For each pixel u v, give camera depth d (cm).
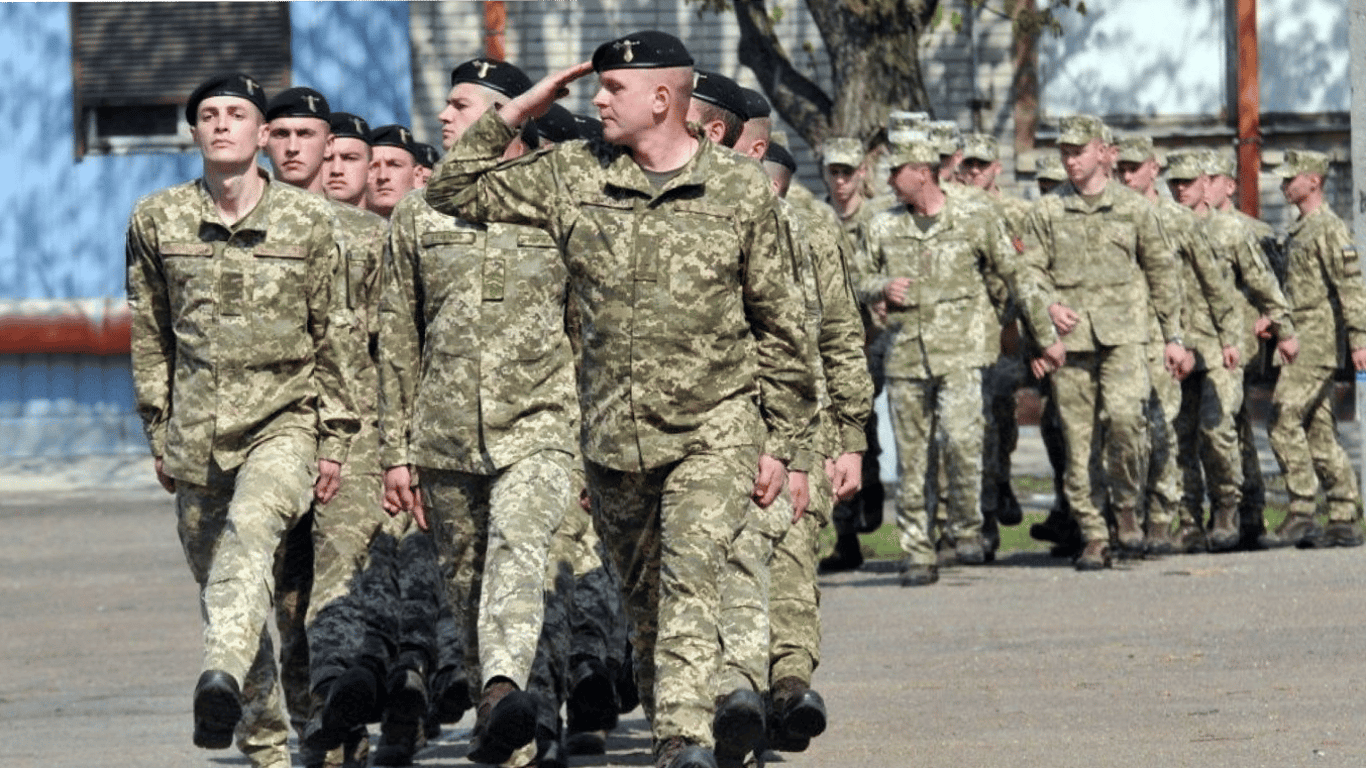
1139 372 3475
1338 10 6669
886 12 4794
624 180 1566
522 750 1872
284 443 1833
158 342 1872
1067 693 2333
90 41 6469
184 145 6500
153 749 2153
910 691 2378
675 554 1548
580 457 1955
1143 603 3075
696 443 1568
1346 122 6688
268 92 6481
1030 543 4025
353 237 2083
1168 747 1989
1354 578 3288
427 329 1877
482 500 1861
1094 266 3475
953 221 3300
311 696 1930
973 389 3312
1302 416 3834
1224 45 6625
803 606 1839
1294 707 2194
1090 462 3525
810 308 1856
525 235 1859
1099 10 6600
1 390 6425
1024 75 6556
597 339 1580
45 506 5253
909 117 3300
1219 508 3775
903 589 3338
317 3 6462
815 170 6500
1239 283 3859
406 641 2058
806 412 1600
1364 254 3959
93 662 2842
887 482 4634
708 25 6500
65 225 6456
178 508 1878
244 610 1691
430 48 6519
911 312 3319
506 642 1698
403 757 2042
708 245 1555
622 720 2328
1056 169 3988
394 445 1886
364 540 1953
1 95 6431
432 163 2397
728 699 1551
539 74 6550
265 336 1836
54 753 2139
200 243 1834
